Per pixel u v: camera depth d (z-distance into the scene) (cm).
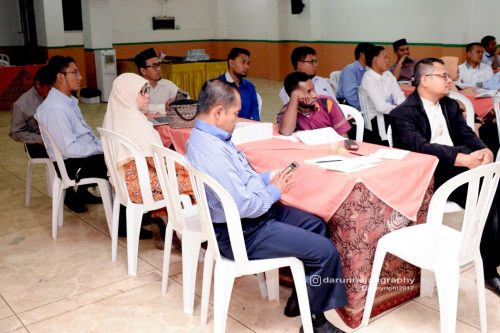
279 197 219
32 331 238
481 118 448
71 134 328
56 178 341
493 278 259
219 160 209
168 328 238
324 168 223
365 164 230
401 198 230
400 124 288
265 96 1038
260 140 289
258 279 262
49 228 363
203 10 1430
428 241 213
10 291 275
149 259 311
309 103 304
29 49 1239
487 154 265
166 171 246
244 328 236
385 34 1045
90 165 330
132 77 302
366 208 220
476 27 892
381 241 223
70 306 259
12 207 408
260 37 1320
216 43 1445
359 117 365
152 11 1347
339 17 1131
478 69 629
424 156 243
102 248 329
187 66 907
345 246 225
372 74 469
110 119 301
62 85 337
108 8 1021
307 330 218
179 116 345
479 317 238
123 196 290
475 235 210
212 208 215
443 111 295
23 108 385
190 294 247
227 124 215
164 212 312
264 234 212
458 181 198
